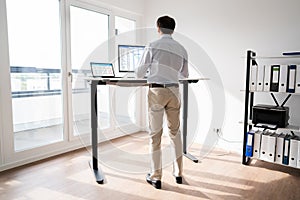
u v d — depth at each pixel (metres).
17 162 2.37
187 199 1.77
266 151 2.39
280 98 2.59
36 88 2.65
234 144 2.92
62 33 2.72
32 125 2.67
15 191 1.86
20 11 2.42
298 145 2.22
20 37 2.44
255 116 2.44
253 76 2.43
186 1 3.15
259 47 2.68
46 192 1.85
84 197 1.79
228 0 2.83
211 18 2.97
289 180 2.12
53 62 2.73
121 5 3.23
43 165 2.40
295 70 2.22
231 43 2.85
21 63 2.48
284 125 2.31
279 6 2.53
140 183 2.01
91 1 2.94
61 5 2.68
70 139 2.87
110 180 2.06
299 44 2.46
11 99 2.31
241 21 2.77
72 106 2.86
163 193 1.86
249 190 1.92
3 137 2.26
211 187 1.97
